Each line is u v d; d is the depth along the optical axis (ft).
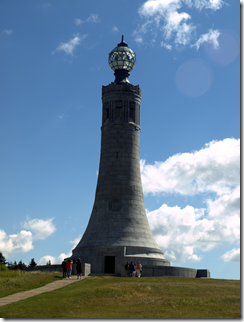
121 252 251.39
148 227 275.59
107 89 289.12
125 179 275.80
